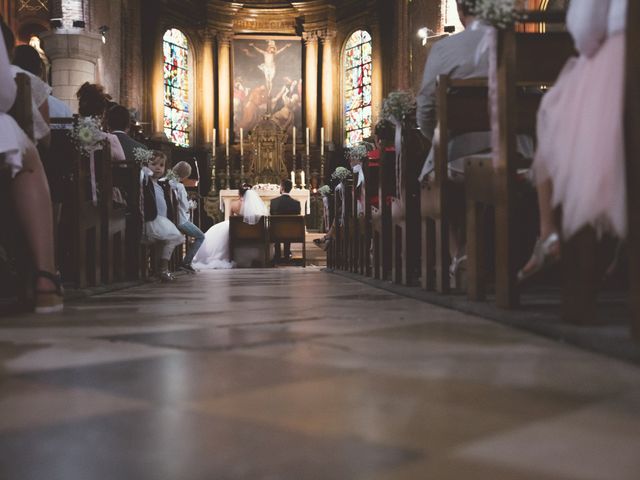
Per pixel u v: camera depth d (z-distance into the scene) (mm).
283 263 13000
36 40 15695
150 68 19812
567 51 2824
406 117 4582
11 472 902
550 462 930
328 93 21406
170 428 1117
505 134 2732
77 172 4543
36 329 2492
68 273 5684
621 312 2596
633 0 1761
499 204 2820
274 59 21797
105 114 6621
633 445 1010
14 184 3084
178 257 9664
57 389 1432
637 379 1506
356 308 3287
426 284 4176
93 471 903
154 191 6609
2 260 4043
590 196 1854
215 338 2219
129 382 1504
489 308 2869
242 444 1022
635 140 1764
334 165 21281
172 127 20766
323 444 1021
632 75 1766
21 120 3080
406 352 1904
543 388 1417
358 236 7344
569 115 2039
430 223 4137
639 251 1824
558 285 4367
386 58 20250
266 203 16188
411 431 1092
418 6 14164
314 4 21359
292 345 2053
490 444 1016
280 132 20781
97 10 13711
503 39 2705
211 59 21375
